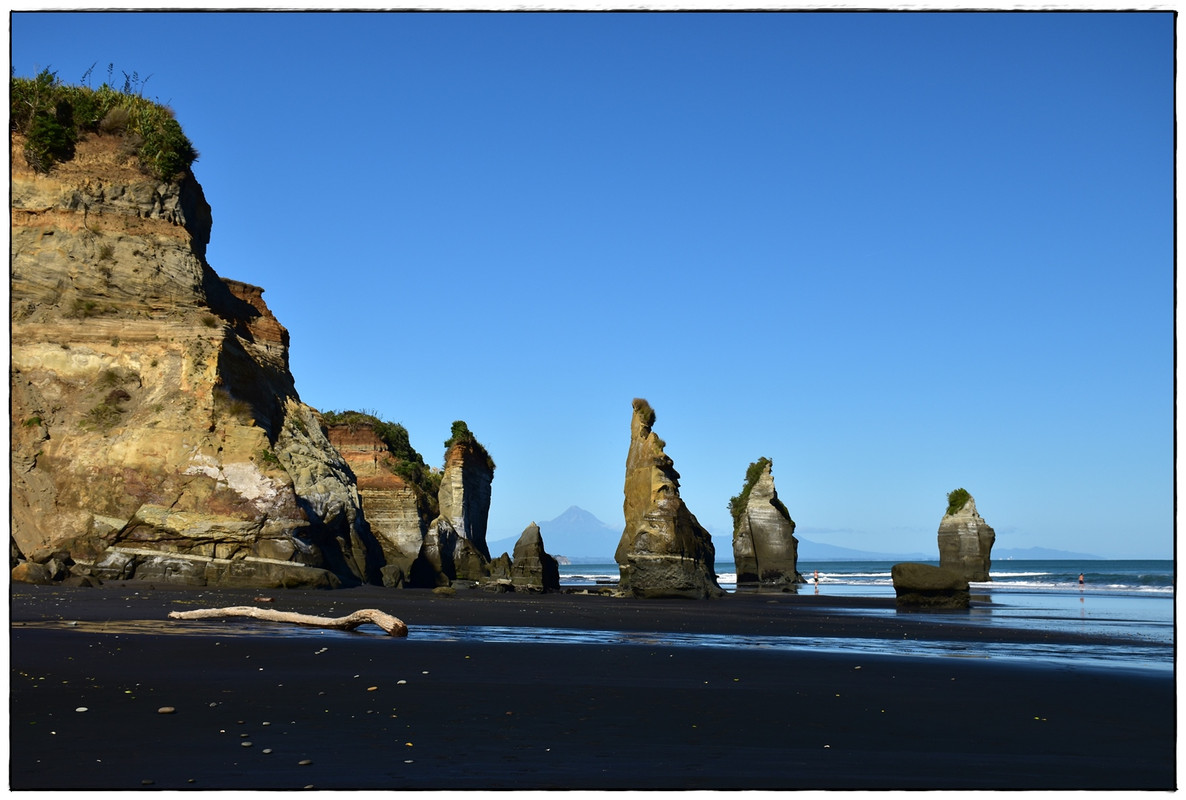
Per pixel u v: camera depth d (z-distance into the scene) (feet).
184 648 49.06
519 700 34.91
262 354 164.96
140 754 24.59
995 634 76.74
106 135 151.43
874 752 26.91
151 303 144.87
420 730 28.68
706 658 51.31
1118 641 70.18
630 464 174.91
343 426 239.91
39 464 126.41
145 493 125.90
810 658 52.24
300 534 129.70
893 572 126.62
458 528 247.29
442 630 68.95
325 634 61.16
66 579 111.55
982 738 29.68
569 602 128.16
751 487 315.58
